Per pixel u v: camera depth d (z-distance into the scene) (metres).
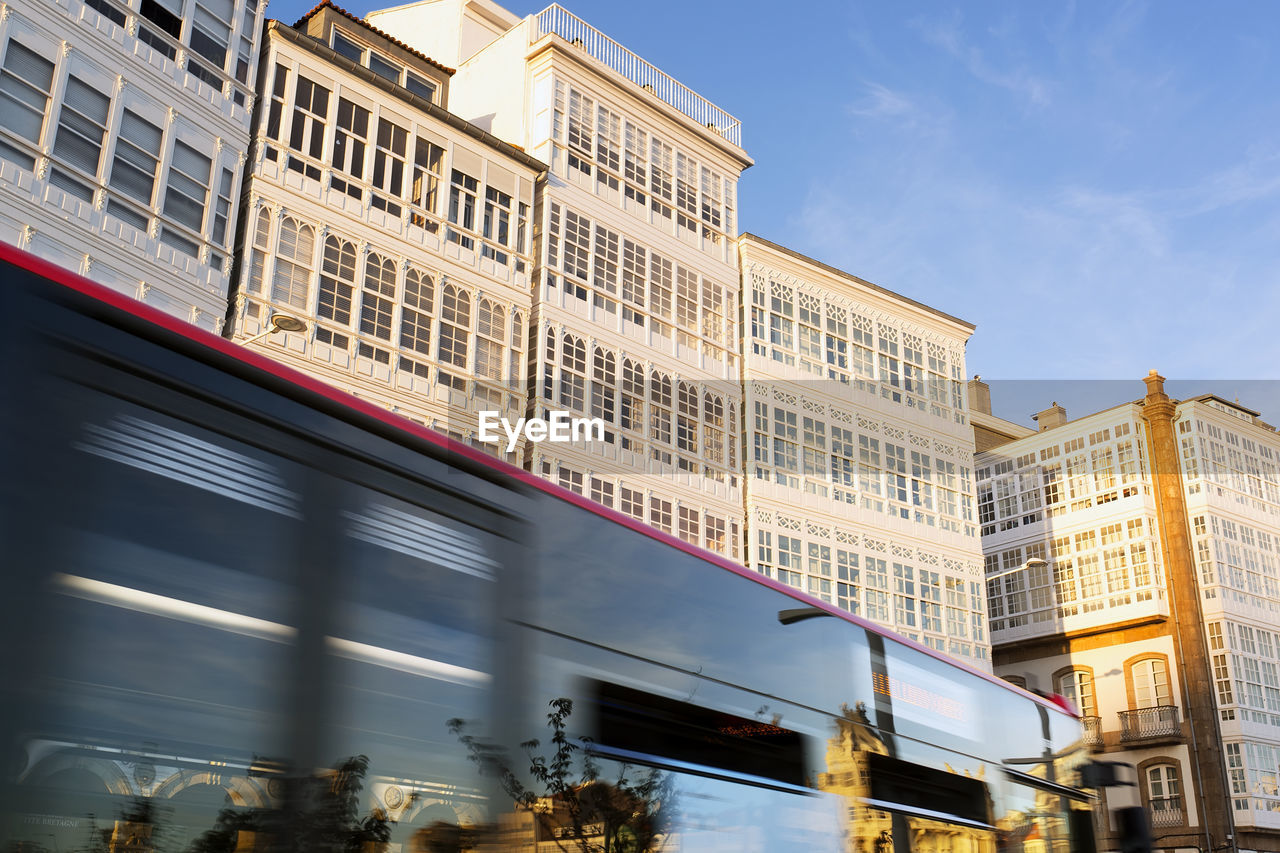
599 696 5.75
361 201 23.94
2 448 3.68
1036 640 43.56
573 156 29.11
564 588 5.83
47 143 18.12
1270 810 37.00
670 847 5.86
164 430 4.18
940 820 8.40
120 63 19.58
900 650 8.87
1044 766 10.17
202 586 4.04
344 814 4.18
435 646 4.87
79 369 4.00
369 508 4.84
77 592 3.67
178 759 3.71
